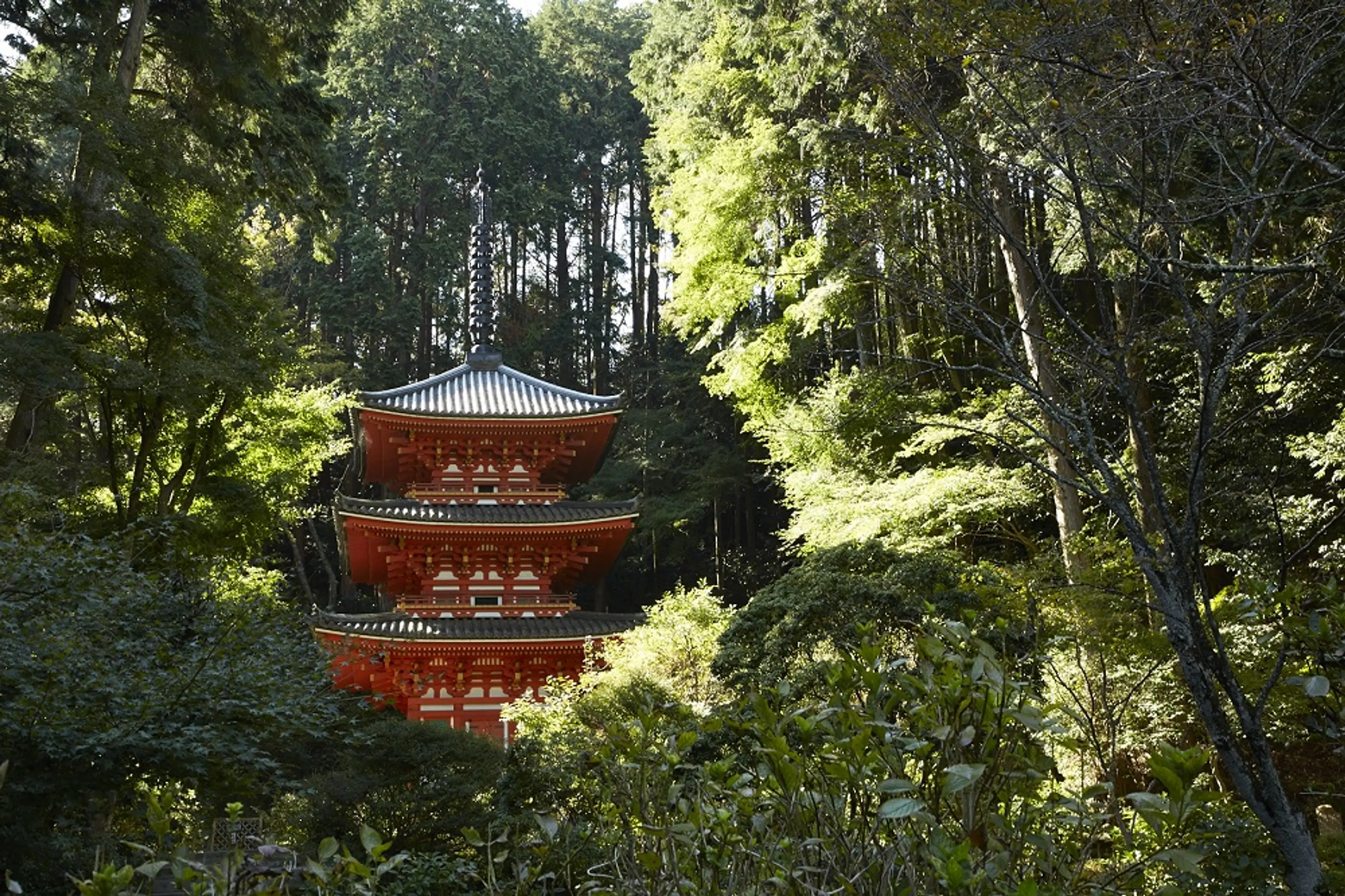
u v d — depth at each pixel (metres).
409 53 48.53
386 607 35.00
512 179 47.44
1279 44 4.79
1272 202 4.78
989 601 10.59
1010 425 16.83
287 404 24.09
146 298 17.39
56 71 20.62
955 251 6.96
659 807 3.62
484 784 13.63
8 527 10.99
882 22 6.11
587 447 25.72
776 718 3.22
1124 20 4.89
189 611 11.37
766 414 23.53
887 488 19.30
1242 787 3.86
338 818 13.31
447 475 24.45
